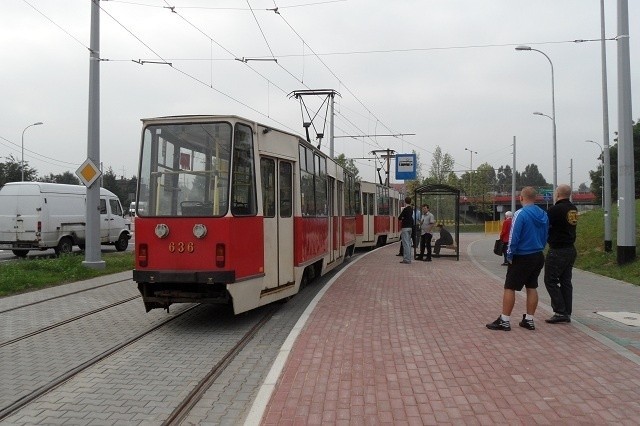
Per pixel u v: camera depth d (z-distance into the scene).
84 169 16.31
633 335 7.75
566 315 8.45
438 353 6.86
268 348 7.67
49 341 8.05
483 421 4.70
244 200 8.99
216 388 5.98
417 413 4.89
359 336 7.79
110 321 9.44
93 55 16.42
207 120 8.83
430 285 13.03
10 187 21.52
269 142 9.89
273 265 9.88
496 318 8.98
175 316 9.83
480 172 68.62
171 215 8.77
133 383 6.12
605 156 19.28
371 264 18.38
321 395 5.38
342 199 17.47
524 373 6.00
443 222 21.44
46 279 13.84
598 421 4.66
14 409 5.32
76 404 5.47
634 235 15.36
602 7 20.58
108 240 25.38
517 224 7.84
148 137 9.02
